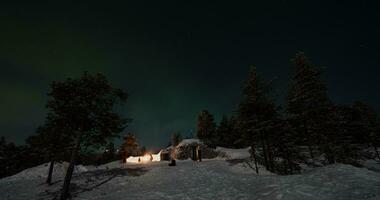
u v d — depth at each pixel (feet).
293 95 91.30
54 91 61.11
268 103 89.25
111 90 65.36
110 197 48.80
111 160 190.39
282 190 39.83
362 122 114.21
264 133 87.40
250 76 93.30
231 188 50.11
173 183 59.26
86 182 67.82
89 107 61.82
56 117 62.23
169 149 181.57
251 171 84.69
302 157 91.25
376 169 85.76
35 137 79.20
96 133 62.59
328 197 33.76
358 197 31.78
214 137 179.32
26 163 145.38
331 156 78.18
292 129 90.07
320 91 83.46
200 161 119.34
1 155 146.20
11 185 79.92
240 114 91.09
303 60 89.04
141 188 56.95
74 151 59.31
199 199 42.47
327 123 80.43
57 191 62.90
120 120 64.64
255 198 40.04
